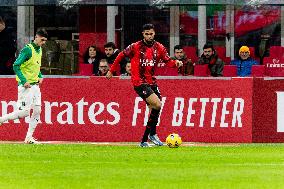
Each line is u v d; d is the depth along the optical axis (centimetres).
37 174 2883
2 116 4269
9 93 4272
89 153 3591
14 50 4953
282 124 4212
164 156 3478
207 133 4216
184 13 5275
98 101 4241
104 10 5238
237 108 4206
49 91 4256
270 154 3572
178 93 4222
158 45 3894
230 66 4725
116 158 3394
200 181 2708
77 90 4247
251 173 2917
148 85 3891
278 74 5038
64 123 4262
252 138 4206
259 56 5272
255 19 5275
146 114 4225
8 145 3981
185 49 5222
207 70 4722
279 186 2605
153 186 2595
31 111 4241
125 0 5047
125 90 4231
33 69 4031
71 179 2753
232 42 5278
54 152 3625
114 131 4241
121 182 2681
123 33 5256
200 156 3481
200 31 5266
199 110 4219
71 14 5197
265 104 4203
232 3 5075
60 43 5175
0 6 5106
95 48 4822
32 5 5062
